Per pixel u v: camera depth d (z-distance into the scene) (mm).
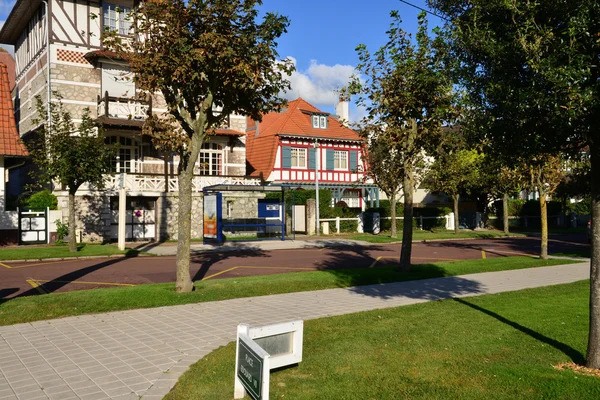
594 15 5539
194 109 11328
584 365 5980
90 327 8195
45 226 23500
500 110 6578
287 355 5645
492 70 6645
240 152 30922
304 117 38531
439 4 7984
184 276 11016
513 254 21656
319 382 5438
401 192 44531
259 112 12492
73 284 12797
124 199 21016
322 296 10992
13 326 8273
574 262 17797
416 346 6762
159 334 7734
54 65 24609
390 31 12852
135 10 11195
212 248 23328
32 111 27672
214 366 6070
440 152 13305
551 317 8578
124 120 24484
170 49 10242
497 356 6340
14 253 19141
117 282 13148
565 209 46312
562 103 5539
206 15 10664
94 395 5258
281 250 23516
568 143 6273
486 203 42000
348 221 34219
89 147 19906
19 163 23734
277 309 9570
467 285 12555
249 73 10539
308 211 32500
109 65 25719
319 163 38219
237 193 30172
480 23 6730
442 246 26328
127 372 5973
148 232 26922
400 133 12742
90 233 24641
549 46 5941
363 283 12781
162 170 27703
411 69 12414
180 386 5434
